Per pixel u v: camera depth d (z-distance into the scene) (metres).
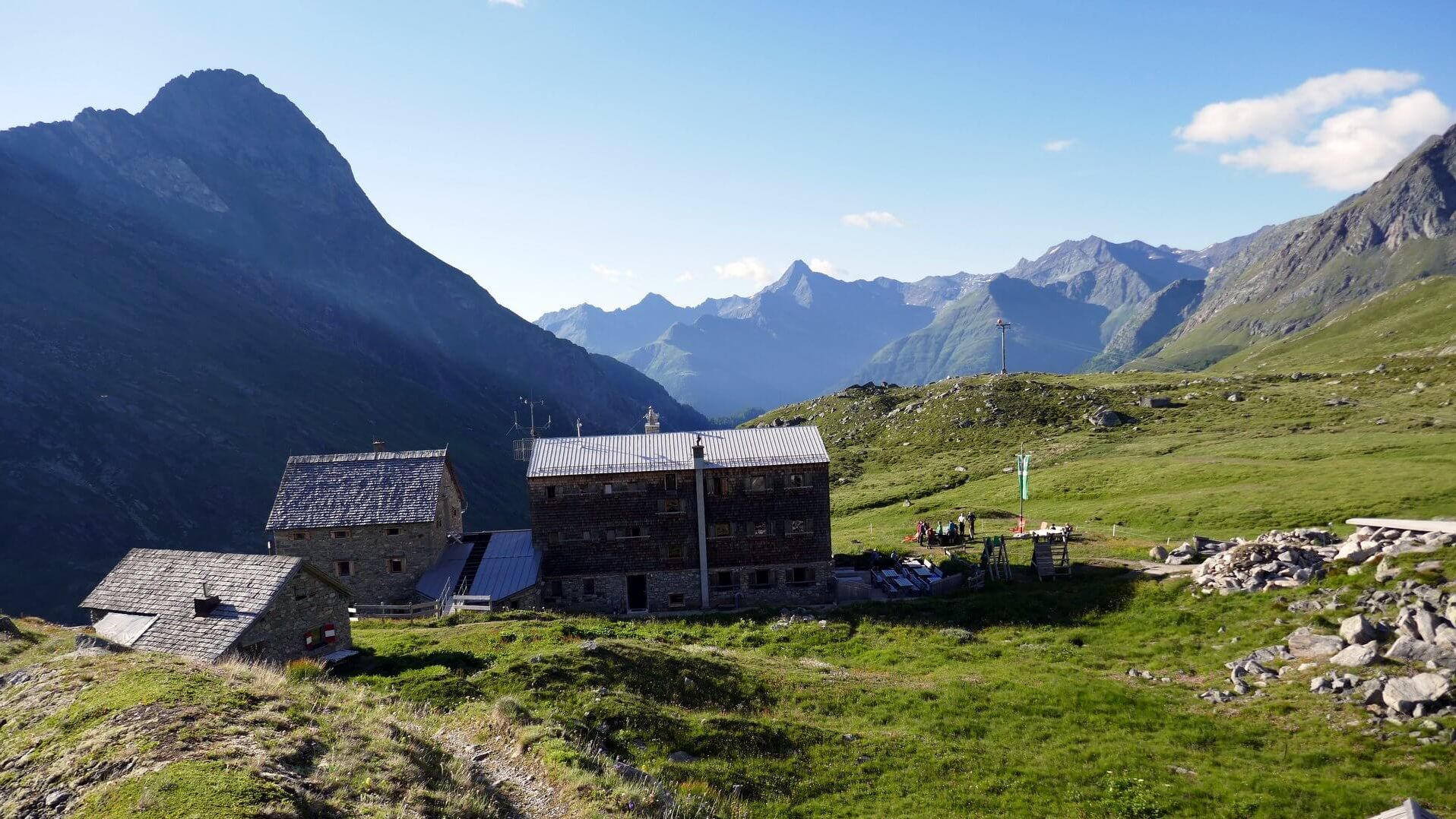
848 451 137.00
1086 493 87.62
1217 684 33.97
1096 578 53.34
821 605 59.28
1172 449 102.56
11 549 151.25
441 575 60.53
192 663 26.17
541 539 62.44
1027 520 80.25
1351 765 25.30
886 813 23.83
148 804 14.63
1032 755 28.47
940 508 91.62
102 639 34.19
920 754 28.17
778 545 61.91
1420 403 108.94
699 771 25.36
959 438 130.00
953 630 47.56
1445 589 34.06
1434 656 29.38
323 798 16.33
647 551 62.06
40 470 173.88
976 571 58.28
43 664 25.97
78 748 17.98
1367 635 32.50
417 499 62.06
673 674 35.53
